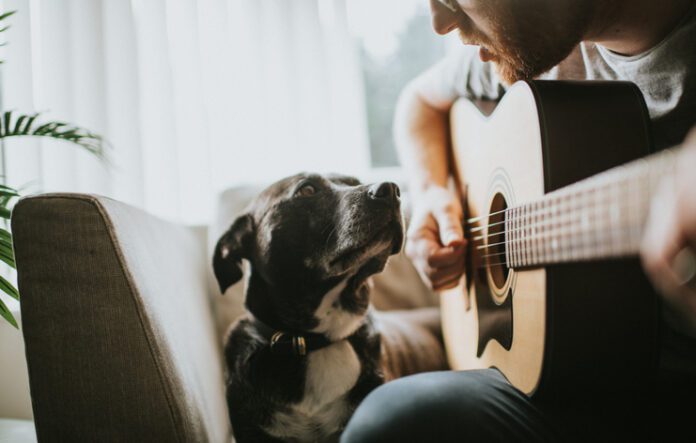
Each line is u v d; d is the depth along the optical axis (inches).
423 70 108.0
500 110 43.2
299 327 48.4
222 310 64.6
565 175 33.6
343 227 48.8
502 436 29.1
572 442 29.4
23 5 77.1
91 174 80.0
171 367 34.3
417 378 35.1
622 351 32.1
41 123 78.1
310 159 88.9
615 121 34.3
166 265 43.8
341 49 90.0
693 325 35.5
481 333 47.5
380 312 67.7
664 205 17.3
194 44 84.0
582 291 31.7
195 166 84.7
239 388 47.5
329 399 46.7
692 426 30.5
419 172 60.7
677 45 37.0
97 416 33.0
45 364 33.1
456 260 51.9
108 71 81.4
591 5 36.9
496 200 44.6
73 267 33.3
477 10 40.1
